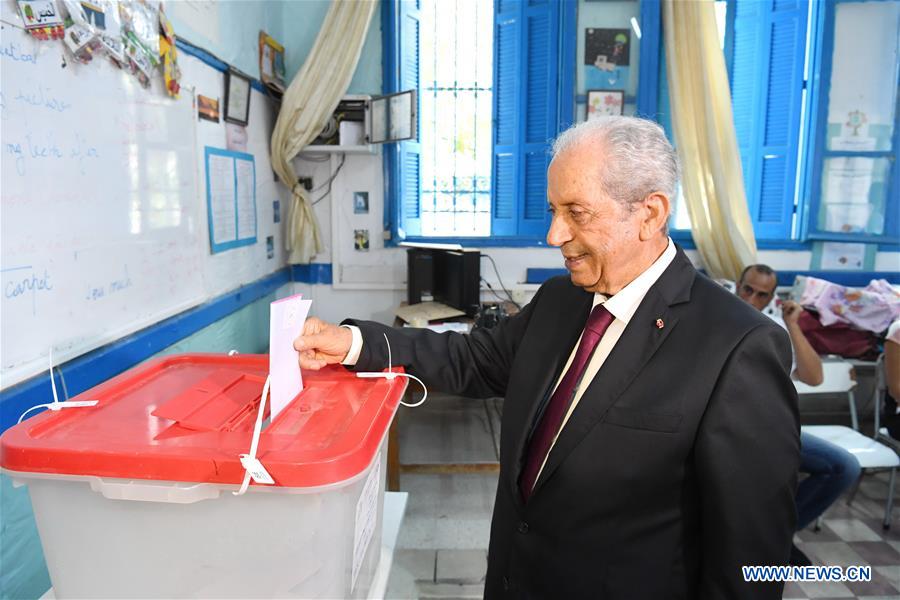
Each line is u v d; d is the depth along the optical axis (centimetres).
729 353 76
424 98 364
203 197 219
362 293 362
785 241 353
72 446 57
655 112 342
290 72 341
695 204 335
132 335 167
